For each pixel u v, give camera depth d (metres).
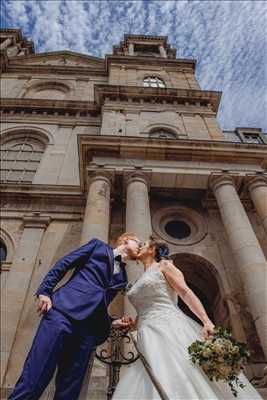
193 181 13.46
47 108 23.27
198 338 3.09
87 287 3.24
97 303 3.14
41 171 17.86
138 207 11.48
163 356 2.80
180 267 13.09
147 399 2.51
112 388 4.84
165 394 2.39
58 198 15.77
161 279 3.68
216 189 12.95
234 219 11.34
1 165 18.78
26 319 11.14
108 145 14.01
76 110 23.42
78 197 15.79
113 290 3.66
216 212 14.38
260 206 12.07
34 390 2.51
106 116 18.73
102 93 20.98
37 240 13.82
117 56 28.95
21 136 21.03
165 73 27.02
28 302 11.63
